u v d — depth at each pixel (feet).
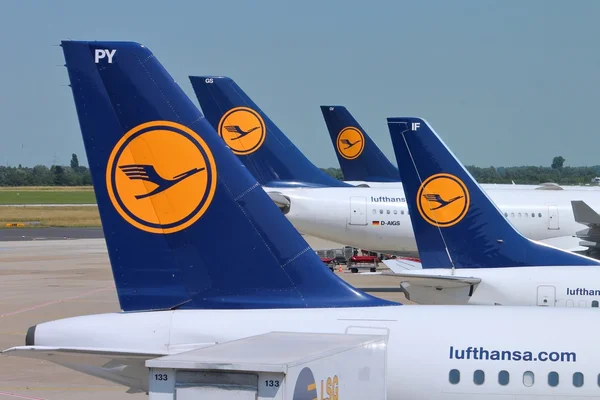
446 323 173.68
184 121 182.29
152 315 180.55
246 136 569.23
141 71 181.27
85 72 181.37
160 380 127.44
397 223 542.16
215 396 125.18
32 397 273.75
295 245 186.39
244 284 185.68
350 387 143.84
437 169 328.70
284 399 123.03
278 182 569.23
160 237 184.34
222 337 175.83
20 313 461.37
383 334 172.04
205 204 184.24
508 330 170.91
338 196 548.72
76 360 167.84
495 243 321.52
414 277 304.30
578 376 164.25
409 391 168.45
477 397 166.09
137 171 182.80
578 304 293.02
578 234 500.74
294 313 179.52
